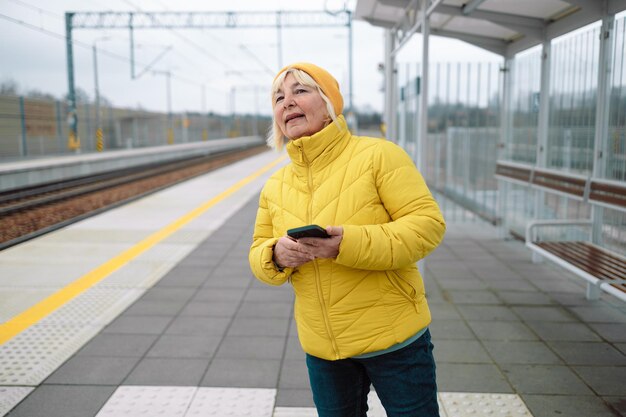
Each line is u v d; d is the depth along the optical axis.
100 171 21.56
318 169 1.77
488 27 6.10
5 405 2.88
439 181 8.55
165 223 8.57
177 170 22.70
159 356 3.52
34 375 3.24
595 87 4.68
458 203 8.31
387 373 1.76
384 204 1.73
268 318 4.23
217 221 8.76
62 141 29.14
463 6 5.26
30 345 3.69
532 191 6.49
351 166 1.73
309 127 1.76
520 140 6.55
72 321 4.16
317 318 1.78
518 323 4.00
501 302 4.47
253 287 5.07
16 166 17.08
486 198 8.00
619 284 3.29
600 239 4.64
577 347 3.55
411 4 5.22
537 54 5.96
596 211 4.61
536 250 4.34
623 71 4.13
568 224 4.65
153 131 44.31
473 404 2.85
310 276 1.75
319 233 1.55
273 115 1.91
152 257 6.26
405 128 8.16
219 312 4.38
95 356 3.51
